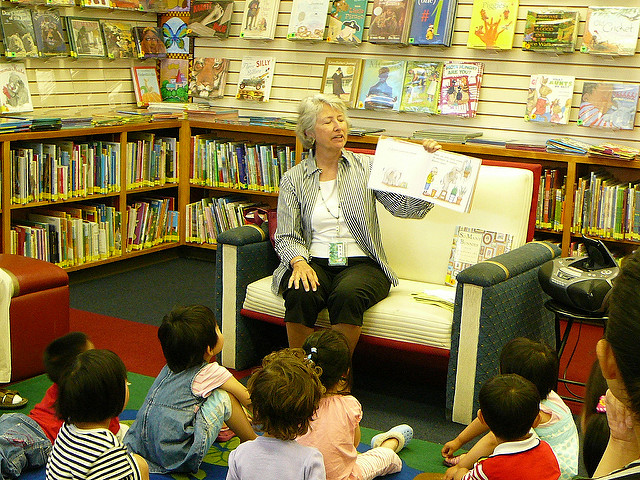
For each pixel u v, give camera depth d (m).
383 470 2.63
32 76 5.09
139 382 3.50
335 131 3.45
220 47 5.84
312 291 3.28
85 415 2.12
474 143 4.72
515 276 3.19
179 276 5.43
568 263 3.17
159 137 5.86
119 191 5.30
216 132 5.96
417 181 3.38
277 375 2.07
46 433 2.67
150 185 5.61
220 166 5.63
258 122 5.39
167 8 5.90
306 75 5.51
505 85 4.86
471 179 3.28
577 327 4.47
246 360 3.74
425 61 5.04
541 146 4.57
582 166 4.77
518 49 4.79
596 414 1.34
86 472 2.10
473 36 4.79
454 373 3.12
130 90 5.91
